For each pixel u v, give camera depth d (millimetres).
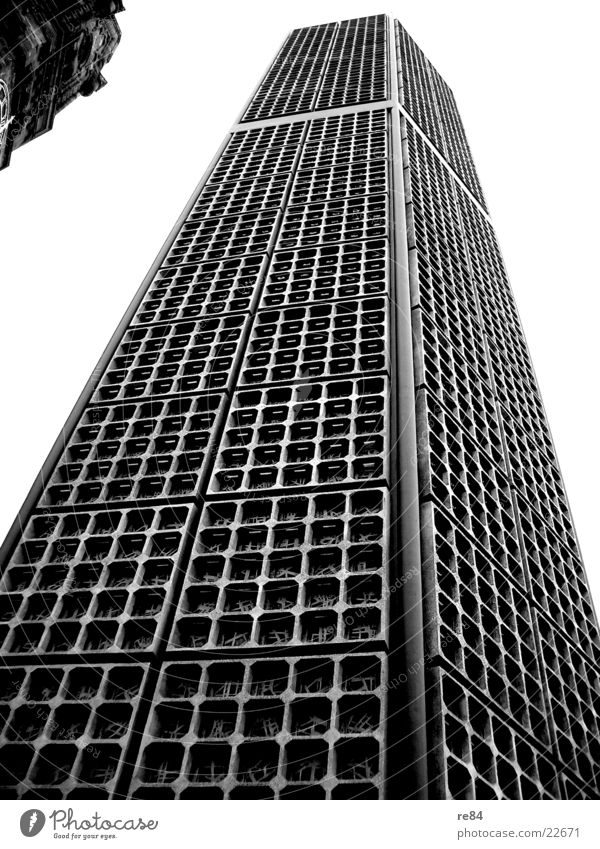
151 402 19188
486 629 15352
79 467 17672
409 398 18312
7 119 22969
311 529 14852
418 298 22734
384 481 15594
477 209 40844
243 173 33094
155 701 12422
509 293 37000
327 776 10984
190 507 15688
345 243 25359
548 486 26453
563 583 22109
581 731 17469
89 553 15453
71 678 13109
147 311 23406
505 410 26234
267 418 18094
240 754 11633
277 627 13414
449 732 12117
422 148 38500
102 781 11719
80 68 27672
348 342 19875
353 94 42781
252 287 23188
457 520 16469
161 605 14031
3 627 14047
